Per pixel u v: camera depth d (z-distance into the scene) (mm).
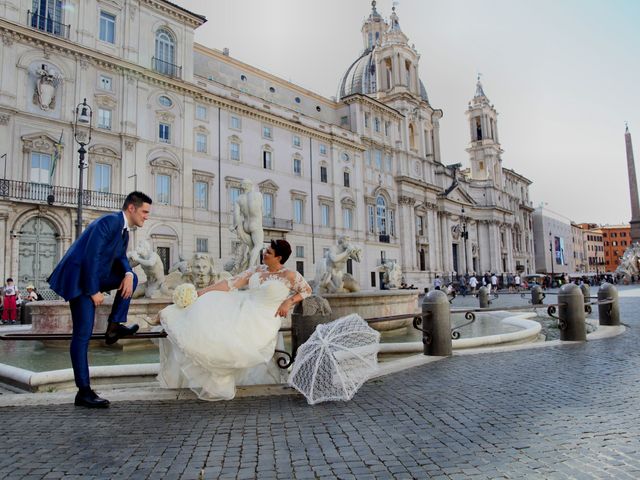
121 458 3004
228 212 34281
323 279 11164
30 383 5117
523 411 4059
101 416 3928
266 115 37750
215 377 4293
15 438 3375
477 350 7320
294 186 40156
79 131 26641
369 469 2828
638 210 52438
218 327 4078
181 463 2924
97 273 4141
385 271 14609
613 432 3488
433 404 4297
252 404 4297
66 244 25625
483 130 77688
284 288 4293
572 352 7164
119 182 28062
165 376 4766
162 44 31609
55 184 25625
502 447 3191
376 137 50562
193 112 32625
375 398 4520
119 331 4336
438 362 6398
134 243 28375
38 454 3068
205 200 33188
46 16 26219
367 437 3406
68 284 4129
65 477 2707
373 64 61312
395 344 7324
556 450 3125
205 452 3111
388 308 10828
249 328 4141
